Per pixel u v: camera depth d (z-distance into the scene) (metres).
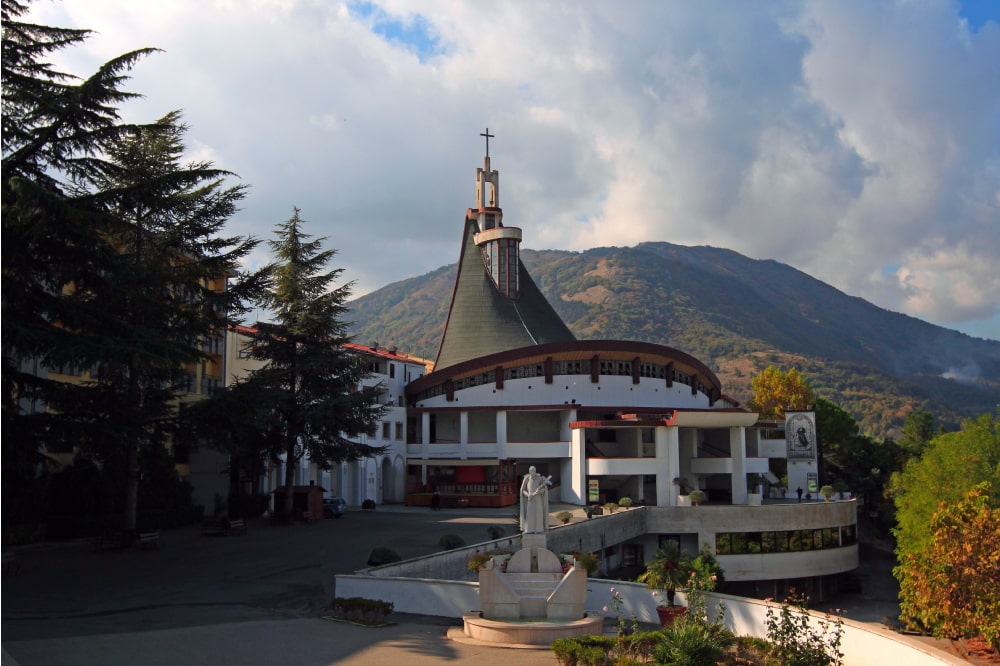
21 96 25.00
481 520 51.44
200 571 30.44
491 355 71.75
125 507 36.00
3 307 23.62
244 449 44.59
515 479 67.81
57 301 25.42
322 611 24.94
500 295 87.19
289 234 50.19
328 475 65.25
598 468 63.50
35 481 37.31
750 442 76.00
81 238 25.06
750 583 58.91
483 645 21.67
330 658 18.73
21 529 35.91
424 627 23.94
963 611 29.33
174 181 30.03
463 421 71.25
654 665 18.56
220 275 38.75
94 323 25.64
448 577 31.14
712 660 18.81
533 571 26.03
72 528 37.97
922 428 98.56
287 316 49.03
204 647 18.73
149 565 31.47
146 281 30.95
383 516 54.81
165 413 37.06
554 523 46.16
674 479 61.84
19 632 19.42
